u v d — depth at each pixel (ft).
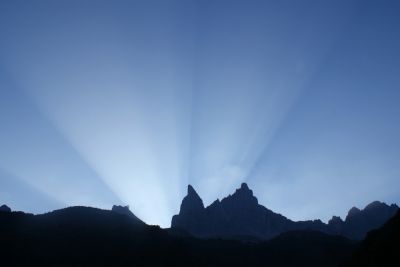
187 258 350.23
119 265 296.10
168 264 322.75
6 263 266.36
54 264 277.64
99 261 296.92
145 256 325.83
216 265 355.77
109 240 344.49
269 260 400.06
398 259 189.47
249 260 389.80
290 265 391.45
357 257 240.12
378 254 210.79
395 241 207.31
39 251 295.07
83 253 306.76
